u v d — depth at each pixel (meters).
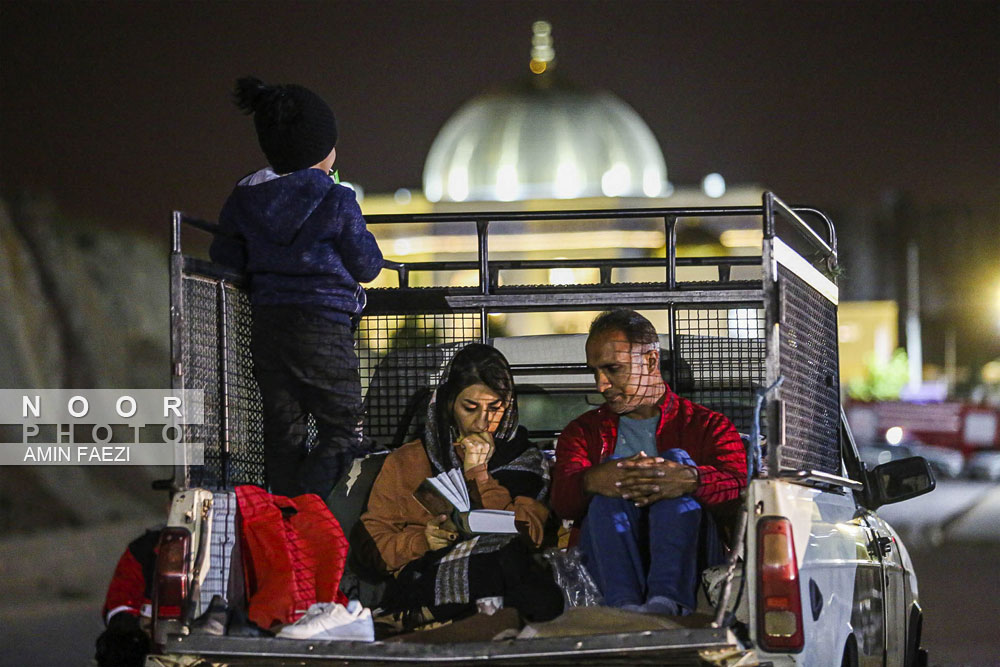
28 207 36.72
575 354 7.41
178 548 5.27
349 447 6.47
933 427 49.31
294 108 6.41
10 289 31.95
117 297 37.84
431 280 14.09
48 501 26.44
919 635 7.71
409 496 6.26
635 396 6.09
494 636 5.72
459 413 6.34
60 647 12.48
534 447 6.47
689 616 5.29
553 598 5.88
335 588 5.68
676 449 5.87
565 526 6.23
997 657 11.29
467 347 6.45
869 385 74.75
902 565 7.10
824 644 5.35
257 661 5.05
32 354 31.17
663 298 7.11
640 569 5.68
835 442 6.50
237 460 6.14
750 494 5.05
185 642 5.06
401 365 7.27
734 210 6.85
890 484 7.11
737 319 7.27
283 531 5.63
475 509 6.18
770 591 4.97
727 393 7.21
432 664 4.89
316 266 6.34
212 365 5.89
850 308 84.62
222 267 5.98
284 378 6.37
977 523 28.98
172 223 5.58
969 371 97.31
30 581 18.55
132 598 5.79
